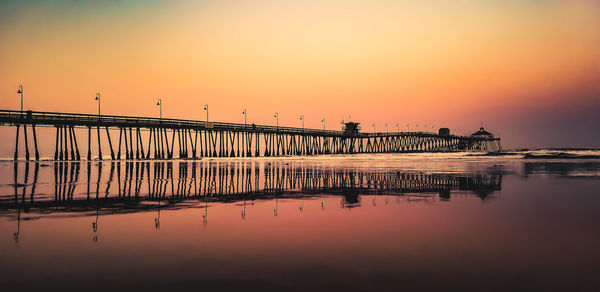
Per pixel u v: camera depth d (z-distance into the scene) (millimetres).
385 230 7449
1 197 13523
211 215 9484
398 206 10719
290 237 6902
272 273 4902
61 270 5059
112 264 5316
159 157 68750
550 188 14906
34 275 4867
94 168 34656
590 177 19984
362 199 12461
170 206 11156
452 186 16156
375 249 6016
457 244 6293
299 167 36219
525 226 7723
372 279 4668
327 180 20406
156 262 5395
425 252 5824
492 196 12688
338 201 12023
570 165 33125
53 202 12141
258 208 10664
